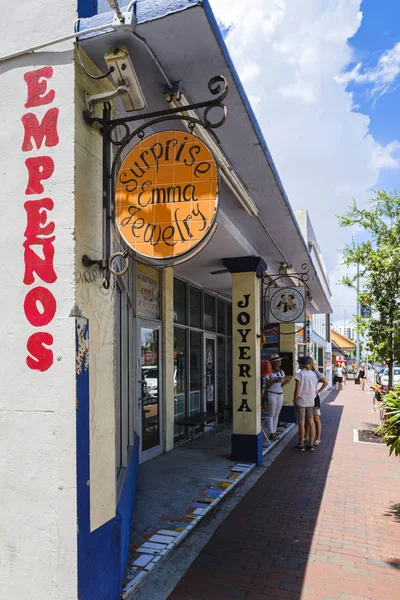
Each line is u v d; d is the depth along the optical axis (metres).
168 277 8.52
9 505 2.73
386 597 3.50
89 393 2.79
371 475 6.97
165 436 8.30
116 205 2.93
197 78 3.16
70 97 2.79
